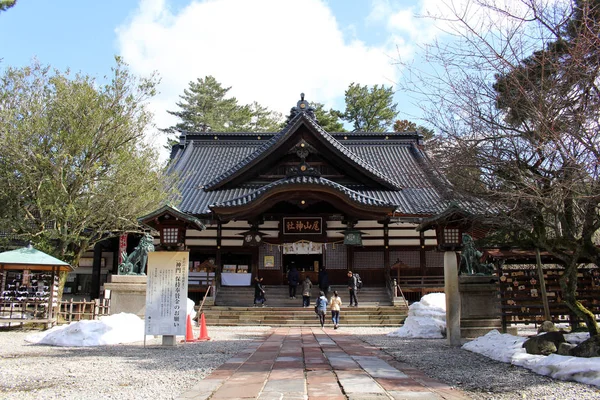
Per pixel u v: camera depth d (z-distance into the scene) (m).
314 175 24.66
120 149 19.33
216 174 30.84
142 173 19.80
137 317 14.15
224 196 27.25
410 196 27.17
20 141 17.62
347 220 25.06
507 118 9.02
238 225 26.42
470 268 12.87
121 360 9.34
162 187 21.77
